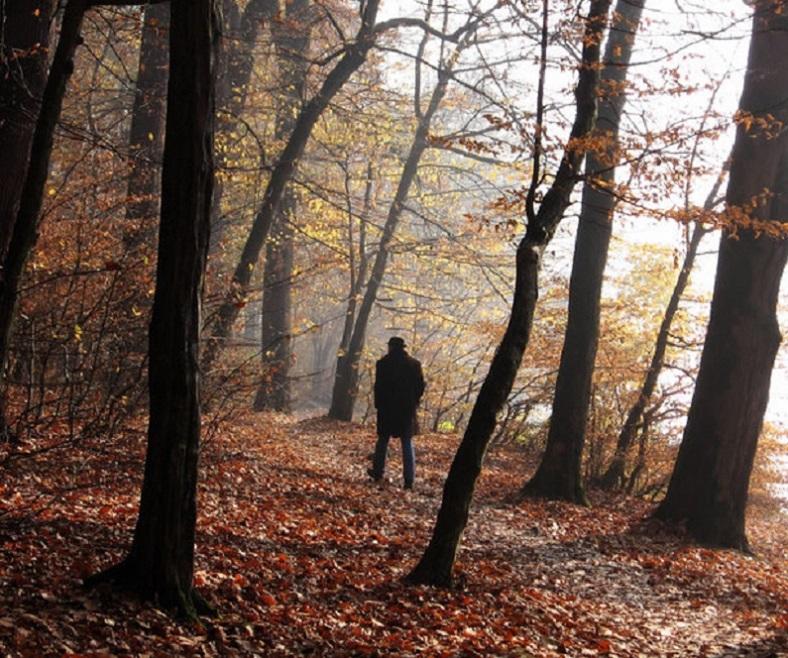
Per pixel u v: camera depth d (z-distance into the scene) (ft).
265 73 90.99
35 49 33.76
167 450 23.24
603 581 38.29
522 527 46.98
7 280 24.35
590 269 57.36
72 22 24.17
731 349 51.42
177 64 22.57
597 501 59.31
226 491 40.60
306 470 51.19
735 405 51.39
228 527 33.73
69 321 40.98
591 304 57.31
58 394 43.14
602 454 68.69
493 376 31.55
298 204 100.48
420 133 88.53
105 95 75.77
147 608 22.58
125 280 42.86
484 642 26.45
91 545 27.58
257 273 112.37
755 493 83.76
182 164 22.74
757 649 29.37
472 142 34.30
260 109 83.25
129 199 46.68
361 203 92.22
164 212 22.93
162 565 23.22
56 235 43.96
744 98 50.37
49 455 36.81
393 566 33.71
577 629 30.01
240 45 82.99
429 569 31.73
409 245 89.45
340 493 46.44
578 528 48.91
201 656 20.81
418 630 26.50
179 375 23.17
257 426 71.20
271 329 102.37
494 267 91.09
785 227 34.68
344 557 33.63
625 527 50.98
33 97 32.86
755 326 51.26
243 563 29.37
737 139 50.31
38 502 30.76
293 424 86.28
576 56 35.58
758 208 49.90
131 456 40.11
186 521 23.47
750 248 50.96
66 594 22.34
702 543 50.55
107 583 23.11
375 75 89.20
